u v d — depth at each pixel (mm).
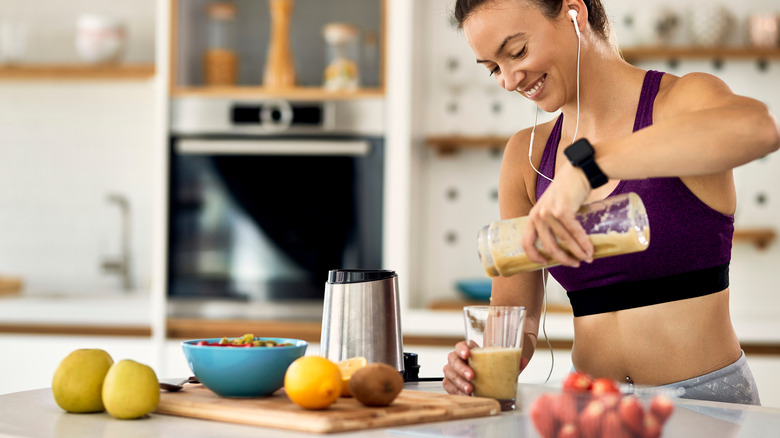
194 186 3223
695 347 1420
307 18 3281
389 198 3166
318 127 3205
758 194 3398
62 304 3229
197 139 3217
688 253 1393
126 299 3373
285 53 3244
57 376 1109
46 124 3744
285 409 1058
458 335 3072
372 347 1289
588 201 1461
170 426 1030
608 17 1503
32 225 3748
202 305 3215
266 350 1131
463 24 1390
